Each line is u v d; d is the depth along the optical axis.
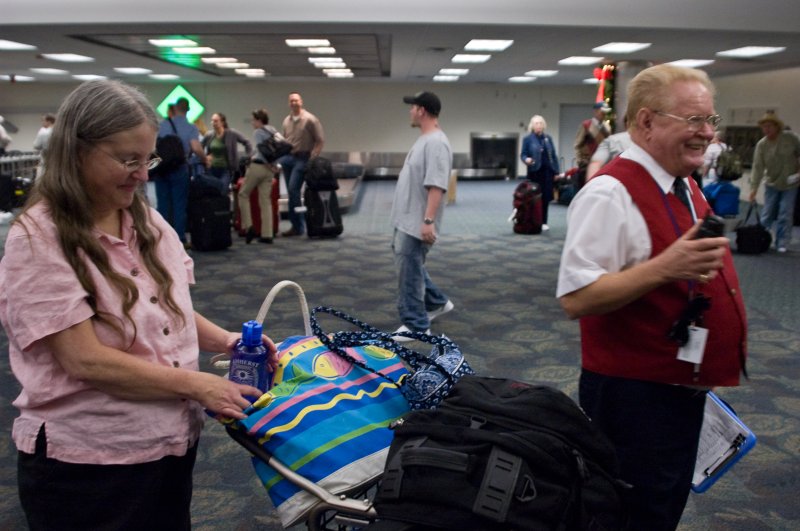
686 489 1.77
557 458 1.33
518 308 5.66
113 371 1.29
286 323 5.17
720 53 11.20
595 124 7.99
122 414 1.34
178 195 7.94
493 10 7.90
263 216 8.65
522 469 1.28
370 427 1.55
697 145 1.63
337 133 20.81
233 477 2.95
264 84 20.48
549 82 19.36
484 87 20.67
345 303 5.75
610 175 1.68
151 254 1.43
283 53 11.74
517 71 15.38
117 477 1.36
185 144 8.28
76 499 1.35
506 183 19.41
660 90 1.64
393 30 8.55
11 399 3.74
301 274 6.88
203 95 20.48
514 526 1.24
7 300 1.28
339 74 16.97
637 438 1.69
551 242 9.02
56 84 20.48
